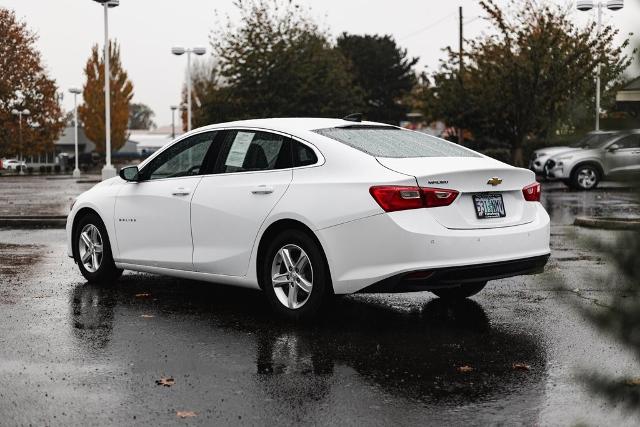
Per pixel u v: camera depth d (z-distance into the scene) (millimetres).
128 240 7590
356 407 4043
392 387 4410
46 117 64125
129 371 4746
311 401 4145
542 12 31750
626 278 2162
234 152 6785
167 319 6320
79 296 7375
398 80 75750
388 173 5730
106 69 27422
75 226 8320
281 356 5121
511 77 30906
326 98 35312
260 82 34812
